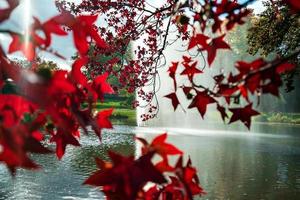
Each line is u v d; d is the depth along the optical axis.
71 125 1.22
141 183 0.94
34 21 0.89
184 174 1.26
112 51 8.25
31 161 0.71
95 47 8.02
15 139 0.71
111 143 28.34
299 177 18.09
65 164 19.69
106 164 0.97
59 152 1.31
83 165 19.62
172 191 1.38
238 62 1.45
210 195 14.34
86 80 1.22
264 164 21.53
